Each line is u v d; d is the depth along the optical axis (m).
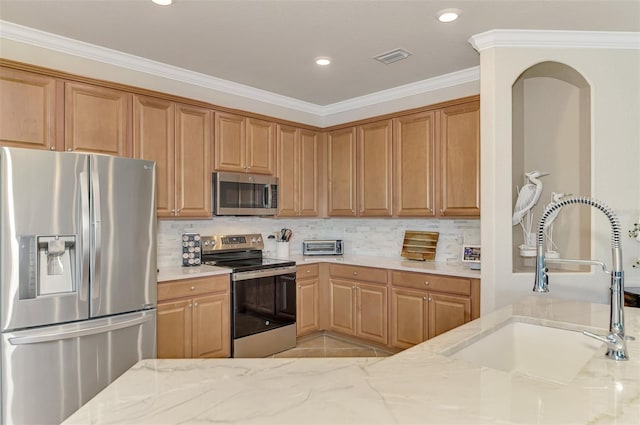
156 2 2.36
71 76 2.73
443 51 3.09
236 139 3.75
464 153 3.42
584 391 1.06
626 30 2.72
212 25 2.66
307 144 4.43
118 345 2.59
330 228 5.00
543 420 0.91
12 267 2.18
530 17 2.54
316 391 1.07
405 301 3.60
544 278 1.48
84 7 2.43
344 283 4.11
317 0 2.33
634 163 2.79
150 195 2.78
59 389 2.33
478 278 3.12
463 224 3.85
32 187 2.24
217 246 3.91
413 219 4.24
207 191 3.51
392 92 4.09
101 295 2.50
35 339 2.22
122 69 3.23
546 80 3.18
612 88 2.80
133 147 3.05
